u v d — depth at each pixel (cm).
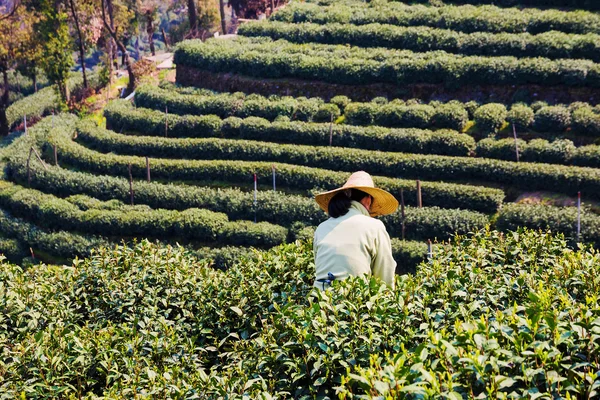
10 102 7950
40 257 3559
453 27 4553
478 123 3747
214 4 8312
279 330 790
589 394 558
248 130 4041
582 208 3095
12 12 6366
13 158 4369
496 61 3975
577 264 862
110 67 6259
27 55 6397
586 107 3659
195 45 4953
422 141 3662
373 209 945
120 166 3969
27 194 3897
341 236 840
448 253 962
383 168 3584
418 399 557
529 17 4400
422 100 4138
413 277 912
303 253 1044
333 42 4772
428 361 627
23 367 831
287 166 3638
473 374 598
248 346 801
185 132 4269
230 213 3466
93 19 6356
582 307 656
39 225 3772
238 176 3719
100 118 5453
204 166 3784
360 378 563
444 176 3494
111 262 1143
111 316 1059
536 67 3875
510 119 3706
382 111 3925
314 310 735
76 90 6712
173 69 5975
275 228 3266
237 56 4669
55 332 902
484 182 3453
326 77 4375
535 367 601
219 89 4747
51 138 4497
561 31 4294
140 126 4428
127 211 3553
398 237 3178
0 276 1167
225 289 976
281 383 735
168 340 859
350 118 3997
